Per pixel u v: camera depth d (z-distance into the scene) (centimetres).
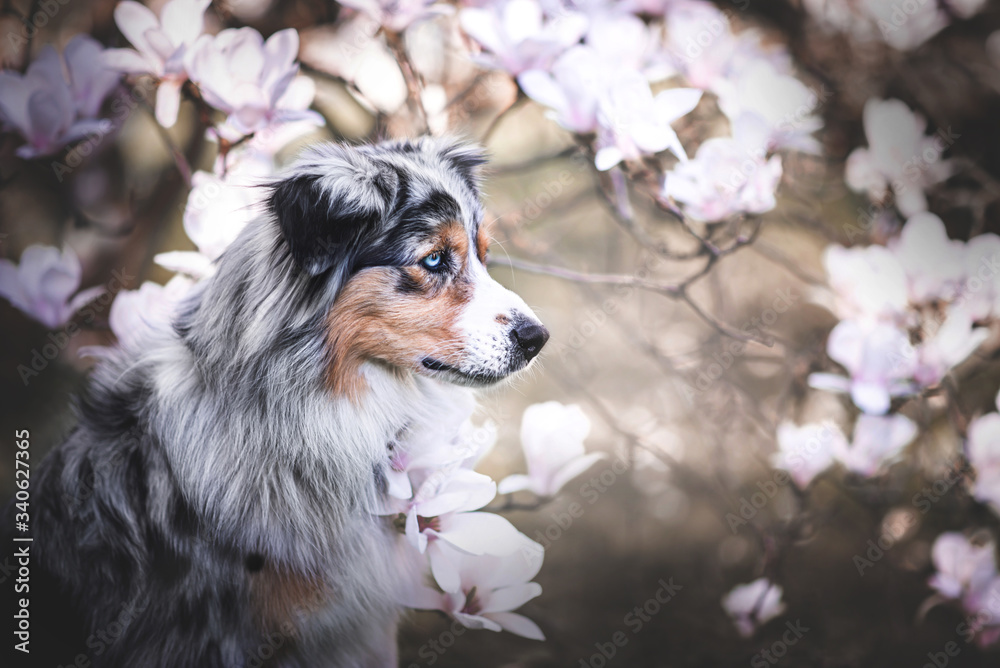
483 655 373
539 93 272
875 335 292
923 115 370
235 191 301
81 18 365
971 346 291
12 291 295
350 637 280
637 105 266
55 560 277
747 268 509
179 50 268
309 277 253
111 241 408
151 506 262
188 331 272
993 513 332
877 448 329
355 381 265
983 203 358
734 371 484
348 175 247
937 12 355
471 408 303
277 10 376
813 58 376
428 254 258
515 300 268
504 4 282
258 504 260
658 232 447
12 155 323
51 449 294
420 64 360
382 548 277
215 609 260
